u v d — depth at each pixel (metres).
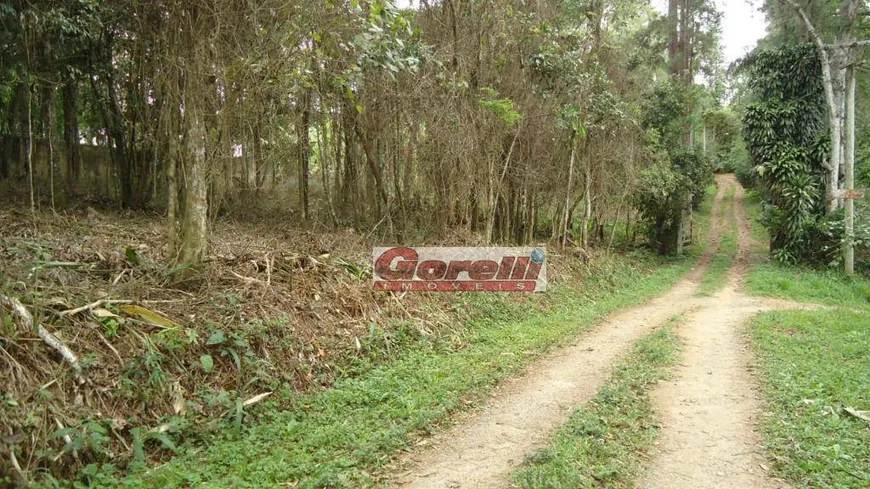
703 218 38.62
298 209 15.93
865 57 21.58
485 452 5.02
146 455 4.71
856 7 20.23
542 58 13.96
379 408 6.00
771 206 22.91
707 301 15.05
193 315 6.46
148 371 5.35
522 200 17.16
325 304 8.16
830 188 21.14
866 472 4.51
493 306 11.20
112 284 6.57
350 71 7.91
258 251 9.20
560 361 8.19
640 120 21.61
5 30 10.76
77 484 4.00
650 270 21.70
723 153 41.41
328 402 6.12
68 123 15.93
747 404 6.34
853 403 6.09
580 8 16.42
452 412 5.99
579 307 13.02
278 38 7.08
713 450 5.10
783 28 24.03
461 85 11.63
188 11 6.75
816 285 17.88
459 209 14.56
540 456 4.77
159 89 7.77
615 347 9.06
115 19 9.73
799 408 6.07
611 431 5.49
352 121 13.07
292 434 5.32
